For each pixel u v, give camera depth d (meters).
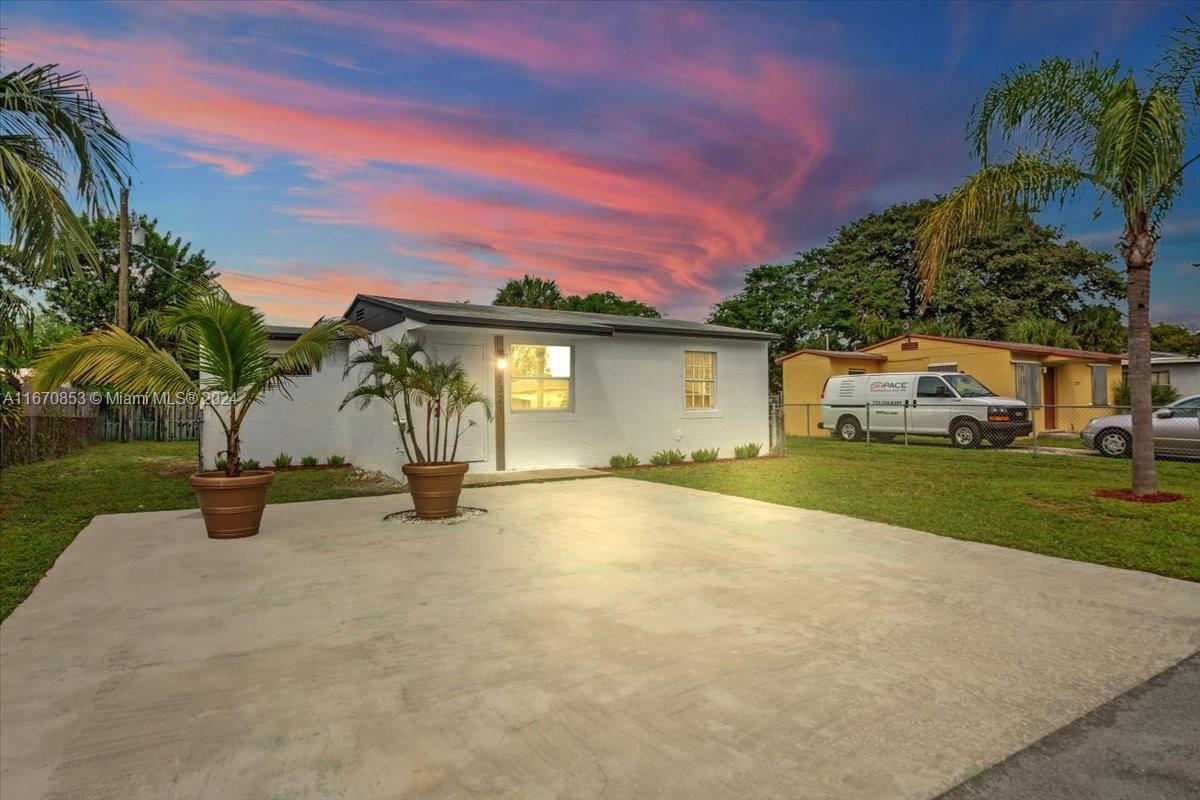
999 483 10.23
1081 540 6.19
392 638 3.68
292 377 13.85
